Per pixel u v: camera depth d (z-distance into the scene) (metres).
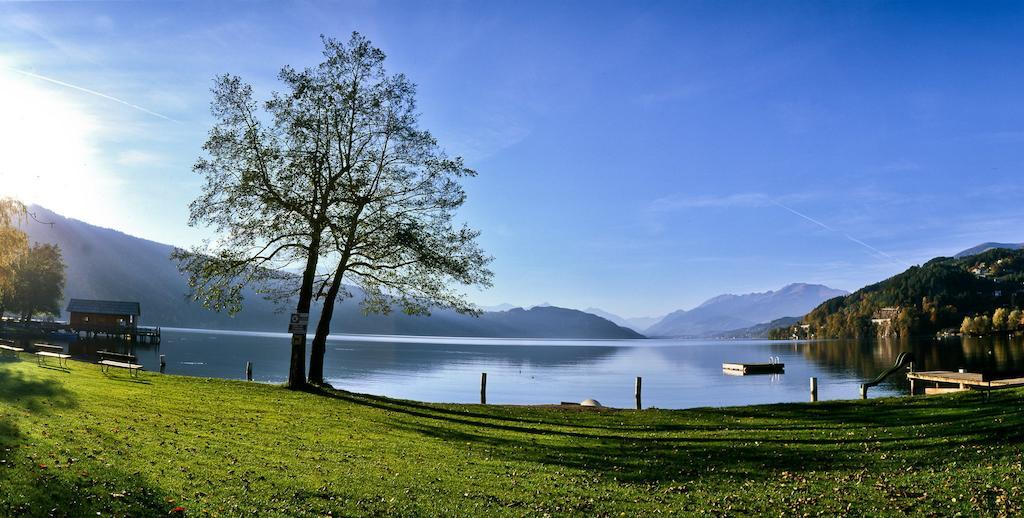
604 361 113.62
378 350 135.00
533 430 21.61
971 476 13.46
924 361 86.25
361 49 28.50
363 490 12.15
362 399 26.83
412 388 56.75
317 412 21.78
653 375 78.06
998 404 23.77
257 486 11.69
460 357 116.81
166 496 10.52
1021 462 14.33
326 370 74.44
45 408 16.05
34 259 94.19
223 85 27.36
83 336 108.75
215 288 28.02
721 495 13.16
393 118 29.11
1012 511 11.05
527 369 87.38
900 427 20.95
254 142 27.05
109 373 27.81
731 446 18.66
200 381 27.88
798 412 26.20
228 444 14.91
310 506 10.88
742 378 72.19
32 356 33.75
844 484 13.69
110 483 10.66
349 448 16.03
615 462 16.47
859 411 25.84
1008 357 91.88
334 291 30.67
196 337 163.12
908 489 12.93
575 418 25.17
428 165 30.31
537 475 14.59
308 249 28.33
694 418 25.23
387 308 32.41
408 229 28.66
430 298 31.34
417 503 11.70
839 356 120.25
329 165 27.89
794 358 117.62
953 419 21.56
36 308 96.69
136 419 16.52
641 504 12.46
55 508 9.33
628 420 24.70
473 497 12.37
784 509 12.03
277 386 28.06
